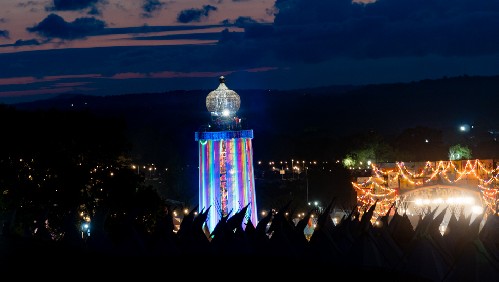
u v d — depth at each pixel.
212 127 63.12
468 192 72.12
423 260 20.78
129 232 21.59
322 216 23.62
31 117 55.91
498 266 20.30
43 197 53.59
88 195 57.66
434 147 146.38
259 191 100.88
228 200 60.66
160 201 56.25
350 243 22.88
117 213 54.00
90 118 57.22
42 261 20.56
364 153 126.06
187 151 143.50
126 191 55.34
